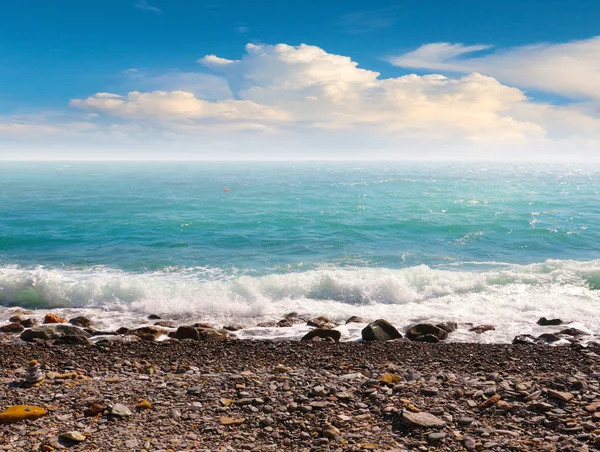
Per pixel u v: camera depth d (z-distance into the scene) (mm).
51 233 29469
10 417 6254
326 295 16312
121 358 9781
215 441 5785
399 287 16172
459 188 67188
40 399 7090
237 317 14297
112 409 6578
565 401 6840
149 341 11227
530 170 158625
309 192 60688
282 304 15367
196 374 8570
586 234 29062
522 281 17281
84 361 9531
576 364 9266
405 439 5762
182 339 11797
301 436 5914
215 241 27391
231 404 6965
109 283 16297
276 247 25812
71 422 6293
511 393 7191
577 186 70812
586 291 16078
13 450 5461
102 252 24422
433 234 29281
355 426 6184
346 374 8508
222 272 20422
